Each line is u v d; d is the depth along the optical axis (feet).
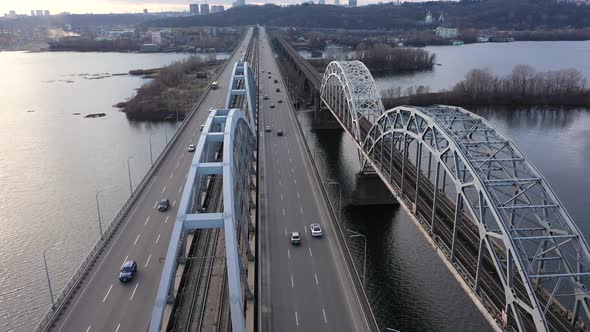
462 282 149.38
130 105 529.04
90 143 399.65
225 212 158.61
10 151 376.48
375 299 193.98
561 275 125.39
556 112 522.47
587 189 298.97
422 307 189.16
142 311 144.05
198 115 397.19
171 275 138.21
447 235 177.58
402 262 220.02
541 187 153.79
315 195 239.91
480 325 178.29
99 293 153.07
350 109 324.39
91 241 232.73
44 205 272.31
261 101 462.19
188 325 136.56
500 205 142.92
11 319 179.01
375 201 278.87
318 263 176.65
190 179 176.76
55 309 144.56
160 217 208.33
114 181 309.63
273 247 188.34
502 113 518.37
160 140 406.62
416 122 194.08
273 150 313.53
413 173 246.47
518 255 124.47
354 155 379.76
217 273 162.61
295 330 139.95
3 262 214.69
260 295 156.76
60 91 648.79
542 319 114.83
